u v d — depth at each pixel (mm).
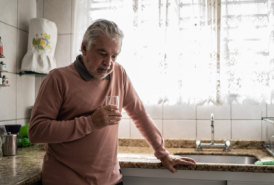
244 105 1836
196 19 1778
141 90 1855
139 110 1310
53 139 995
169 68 1820
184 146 1867
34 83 2084
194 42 1771
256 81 1712
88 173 1070
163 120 1921
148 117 1324
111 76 1197
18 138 1745
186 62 1788
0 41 1556
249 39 1714
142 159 1453
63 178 1058
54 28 1944
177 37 1802
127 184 1428
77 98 1078
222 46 1747
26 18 1971
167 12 1789
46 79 1072
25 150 1669
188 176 1334
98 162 1098
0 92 1689
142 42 1846
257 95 1714
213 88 1751
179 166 1297
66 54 2033
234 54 1728
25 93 1963
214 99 1752
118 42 1028
